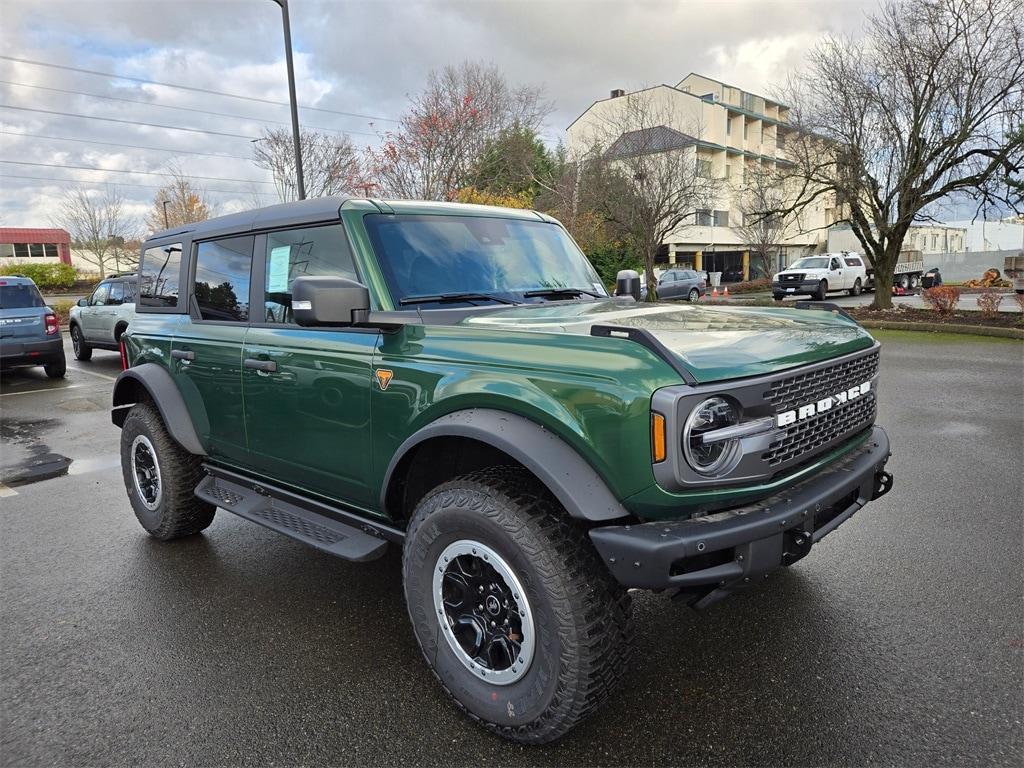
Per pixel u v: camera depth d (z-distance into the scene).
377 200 3.25
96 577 3.86
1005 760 2.26
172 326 4.12
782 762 2.29
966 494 4.76
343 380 2.94
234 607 3.49
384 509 2.87
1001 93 15.05
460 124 23.02
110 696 2.74
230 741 2.46
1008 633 3.01
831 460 2.66
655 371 2.12
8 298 11.08
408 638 3.17
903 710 2.53
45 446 7.11
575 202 24.27
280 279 3.41
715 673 2.81
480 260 3.35
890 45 15.97
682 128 39.97
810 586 3.50
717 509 2.25
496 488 2.38
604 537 2.13
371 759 2.36
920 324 14.58
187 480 4.14
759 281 40.06
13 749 2.43
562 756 2.35
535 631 2.27
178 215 46.44
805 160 18.11
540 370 2.31
